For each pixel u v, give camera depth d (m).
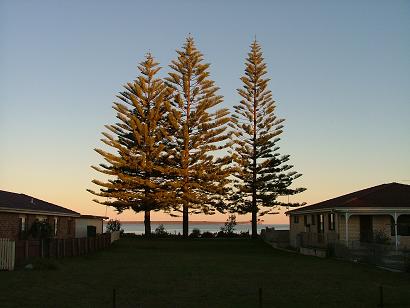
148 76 47.97
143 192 46.62
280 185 47.91
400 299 14.20
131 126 46.00
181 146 46.69
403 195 32.00
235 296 14.64
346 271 20.81
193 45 47.66
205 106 46.19
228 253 31.14
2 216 26.70
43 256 23.69
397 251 22.73
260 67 48.53
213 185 46.00
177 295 14.72
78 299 13.94
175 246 37.22
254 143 48.09
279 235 43.88
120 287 16.02
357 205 30.19
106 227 54.69
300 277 18.80
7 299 13.71
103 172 46.00
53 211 32.22
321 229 34.94
